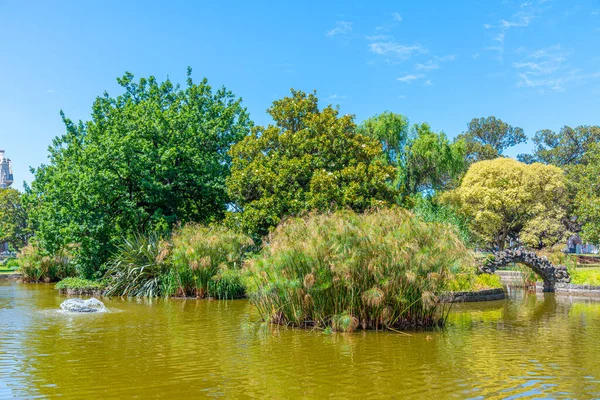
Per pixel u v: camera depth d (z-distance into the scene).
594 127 55.69
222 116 31.25
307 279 12.33
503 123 64.38
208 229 22.53
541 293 24.94
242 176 23.88
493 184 39.66
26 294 22.70
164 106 32.47
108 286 22.34
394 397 7.09
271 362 9.16
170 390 7.43
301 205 21.56
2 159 77.38
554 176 39.78
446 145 32.84
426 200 30.84
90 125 26.66
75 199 23.81
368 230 12.81
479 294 21.16
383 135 33.31
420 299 12.77
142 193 26.88
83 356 9.65
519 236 41.56
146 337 11.68
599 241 31.78
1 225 51.59
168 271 21.81
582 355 9.84
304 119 25.83
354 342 11.06
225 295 20.31
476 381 7.91
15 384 7.71
